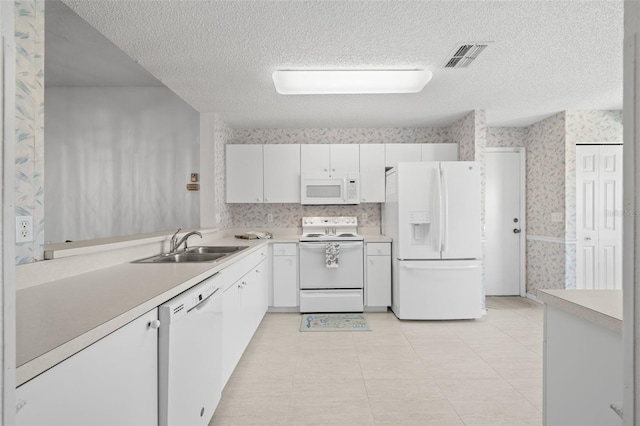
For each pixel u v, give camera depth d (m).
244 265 2.69
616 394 1.00
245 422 1.89
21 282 1.33
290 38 2.24
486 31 2.16
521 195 4.64
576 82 3.01
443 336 3.20
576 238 3.96
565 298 1.21
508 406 2.04
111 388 0.97
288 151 4.25
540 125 4.35
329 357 2.74
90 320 0.95
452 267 3.61
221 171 4.11
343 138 4.60
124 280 1.50
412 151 4.24
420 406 2.04
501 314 3.88
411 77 2.88
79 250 1.58
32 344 0.78
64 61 3.55
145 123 4.33
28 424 0.70
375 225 4.59
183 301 1.37
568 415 1.21
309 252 3.96
